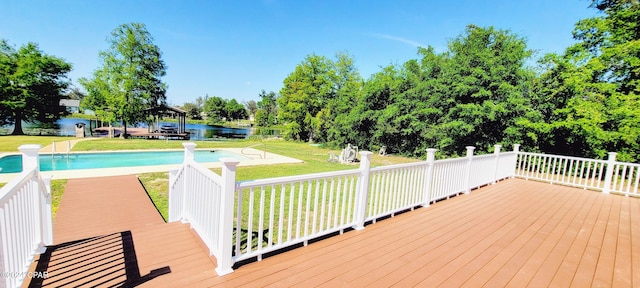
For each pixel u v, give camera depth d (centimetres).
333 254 301
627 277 280
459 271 279
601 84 968
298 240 311
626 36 984
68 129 2864
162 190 645
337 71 2727
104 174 778
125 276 237
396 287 242
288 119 2773
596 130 928
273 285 234
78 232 375
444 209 504
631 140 909
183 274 245
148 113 2320
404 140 1650
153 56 2208
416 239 357
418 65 1669
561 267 297
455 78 1266
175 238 322
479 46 1260
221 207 244
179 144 1667
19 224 209
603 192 689
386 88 1747
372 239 350
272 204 283
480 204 548
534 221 455
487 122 1222
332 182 340
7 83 2102
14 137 1789
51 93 2355
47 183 309
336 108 2220
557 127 1009
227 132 3712
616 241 379
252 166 1079
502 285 255
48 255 277
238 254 262
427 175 510
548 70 1119
